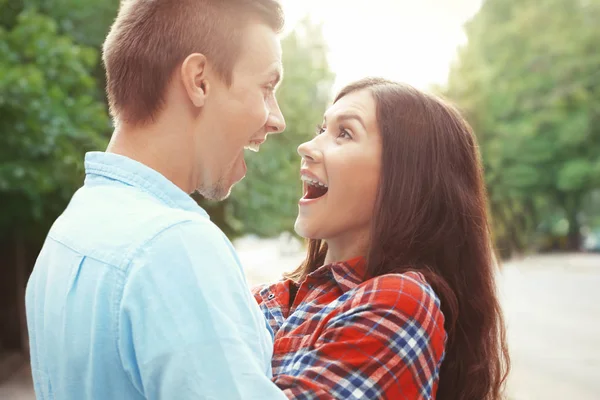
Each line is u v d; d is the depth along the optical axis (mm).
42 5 6543
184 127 1146
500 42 26422
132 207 1039
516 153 26656
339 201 1479
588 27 24875
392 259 1450
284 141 7523
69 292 1004
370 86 1546
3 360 7637
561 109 25578
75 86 6117
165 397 891
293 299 1637
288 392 1153
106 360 943
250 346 957
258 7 1183
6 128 5320
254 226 7316
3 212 6543
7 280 8133
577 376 7438
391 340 1240
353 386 1193
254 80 1183
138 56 1132
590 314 12805
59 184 5934
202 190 1234
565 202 30297
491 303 1551
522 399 6371
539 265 26469
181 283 931
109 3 6797
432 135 1485
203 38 1129
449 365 1528
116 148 1163
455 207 1485
